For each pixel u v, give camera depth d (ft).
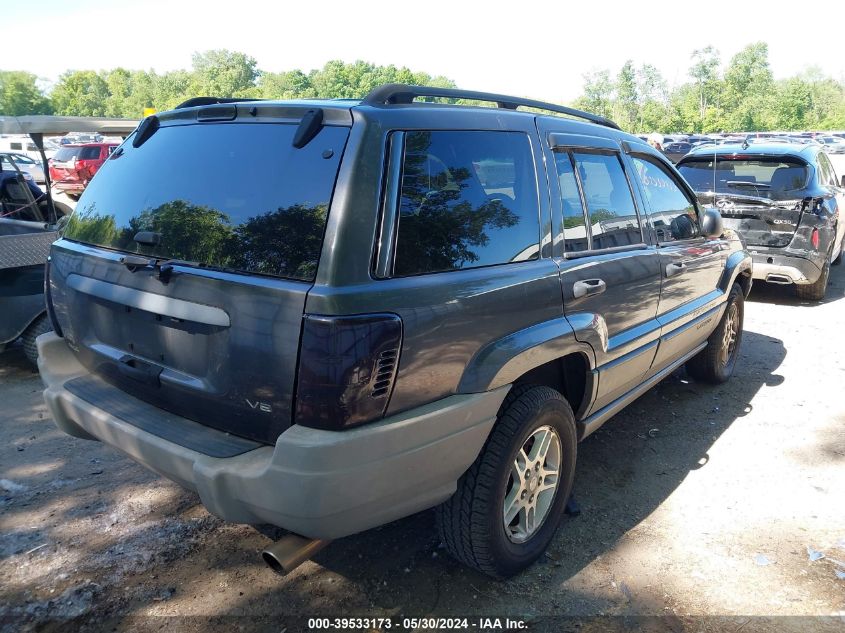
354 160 7.41
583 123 11.64
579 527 11.04
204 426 8.25
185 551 10.14
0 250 15.25
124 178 9.65
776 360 19.94
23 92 353.51
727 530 11.02
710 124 230.07
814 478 12.80
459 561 9.65
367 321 7.05
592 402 10.95
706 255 14.80
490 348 8.55
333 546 10.34
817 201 25.11
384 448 7.37
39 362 10.36
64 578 9.44
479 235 8.70
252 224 7.75
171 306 8.05
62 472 12.43
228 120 8.84
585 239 10.69
